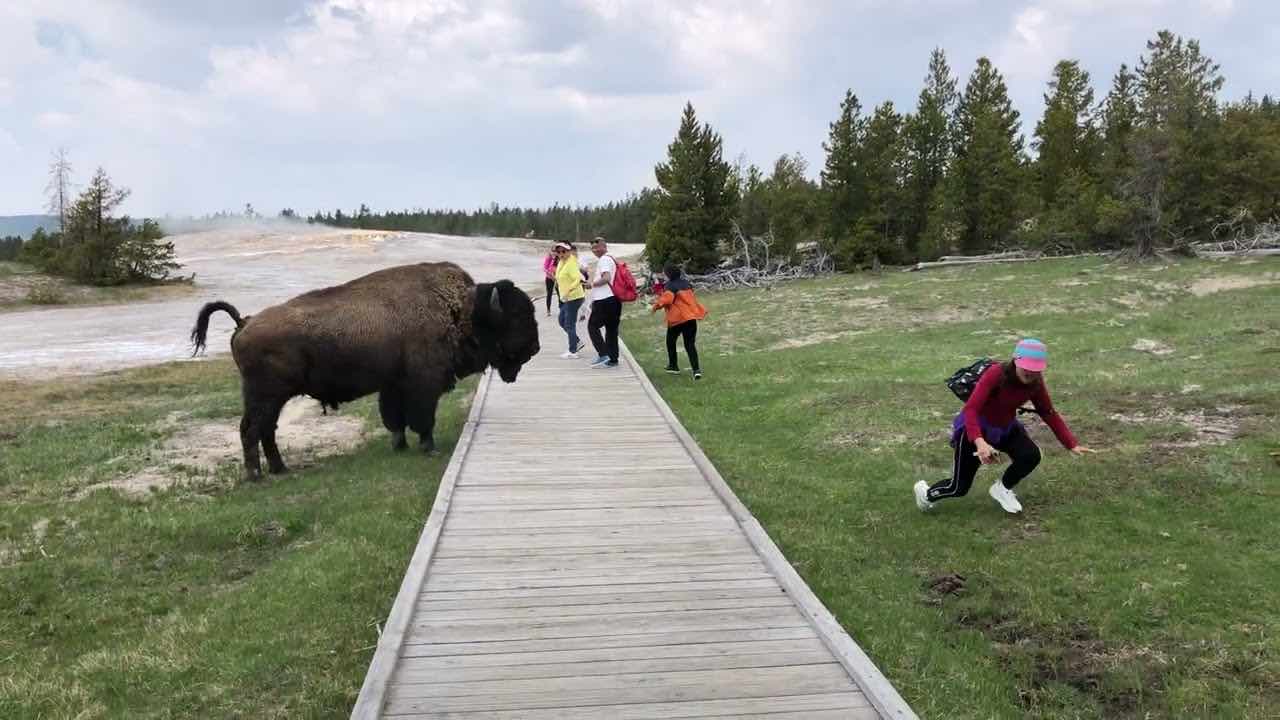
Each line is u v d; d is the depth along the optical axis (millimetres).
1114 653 4867
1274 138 28000
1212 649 4777
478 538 6426
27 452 9672
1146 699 4461
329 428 11273
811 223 33188
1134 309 18156
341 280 37906
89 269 32625
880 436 9594
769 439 10008
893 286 23734
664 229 29297
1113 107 38281
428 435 9484
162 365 16609
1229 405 9133
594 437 9570
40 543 6855
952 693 4520
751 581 5672
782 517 7238
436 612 5176
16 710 4430
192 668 4797
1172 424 8695
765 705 4168
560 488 7676
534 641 4805
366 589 5754
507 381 10555
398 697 4223
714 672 4477
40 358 17953
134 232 34250
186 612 5633
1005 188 30594
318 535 6984
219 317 25891
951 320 18531
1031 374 6258
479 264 48750
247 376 8594
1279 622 4965
